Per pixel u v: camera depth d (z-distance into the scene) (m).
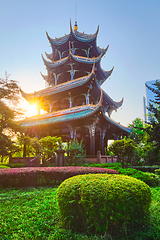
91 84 26.20
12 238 4.04
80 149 17.34
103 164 16.11
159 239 3.67
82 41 32.91
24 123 30.08
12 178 9.48
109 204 3.88
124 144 15.07
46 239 3.95
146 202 4.36
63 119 23.97
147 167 16.08
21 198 7.22
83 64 30.89
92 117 21.58
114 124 25.70
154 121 9.63
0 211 5.71
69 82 29.08
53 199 6.76
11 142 19.23
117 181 4.49
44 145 19.44
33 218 5.06
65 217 4.30
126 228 3.88
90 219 3.94
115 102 36.06
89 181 4.49
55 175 9.73
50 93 30.39
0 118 19.73
